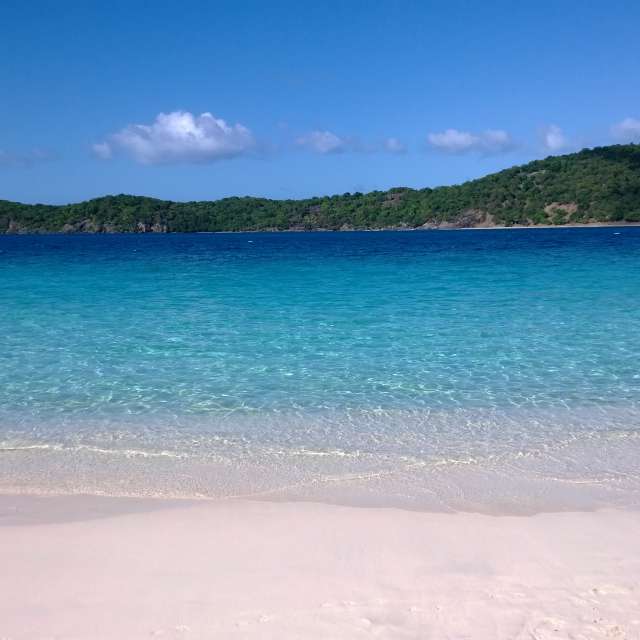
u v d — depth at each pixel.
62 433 7.84
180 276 28.47
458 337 13.16
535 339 12.85
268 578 4.37
